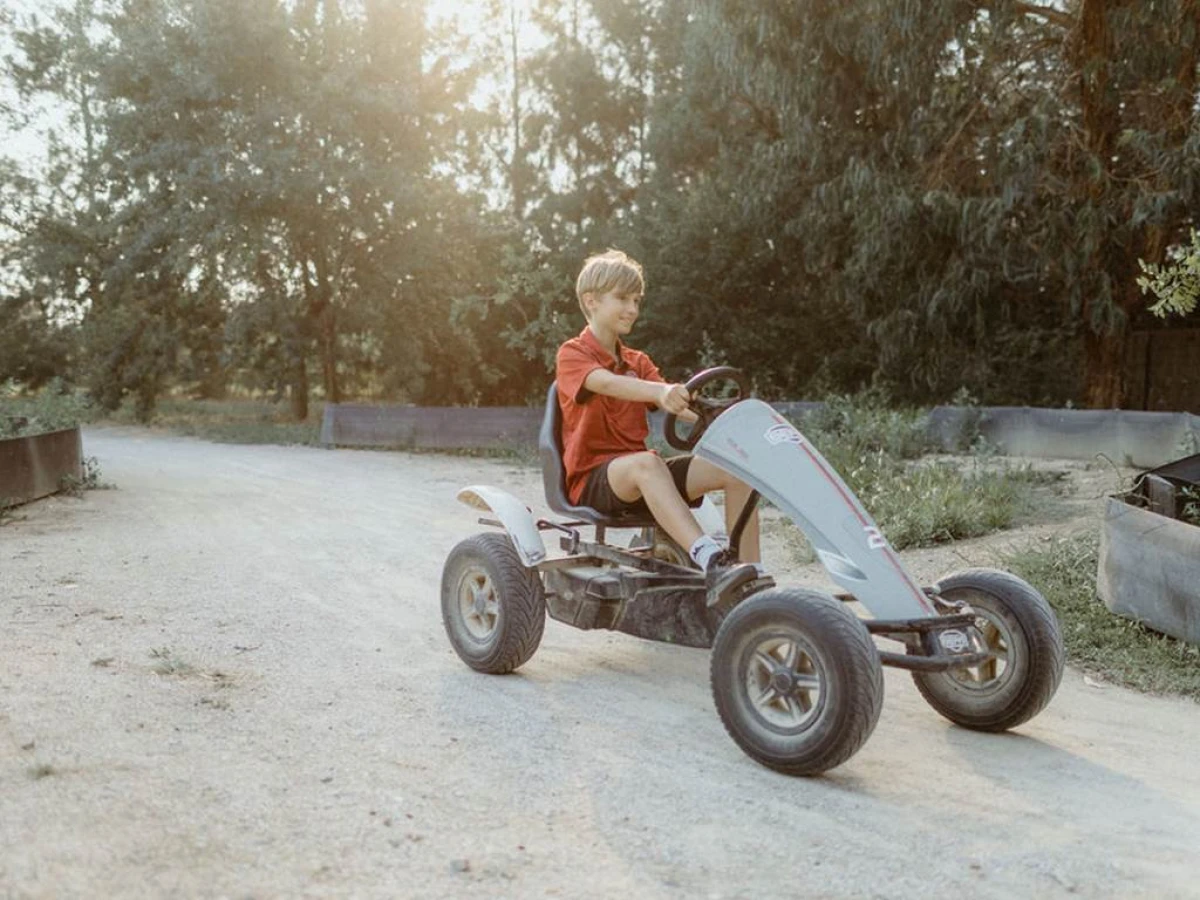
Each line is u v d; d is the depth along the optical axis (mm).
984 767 3635
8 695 4125
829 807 3234
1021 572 6500
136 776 3314
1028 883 2746
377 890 2613
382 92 22578
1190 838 3064
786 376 22391
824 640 3281
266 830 2949
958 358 19281
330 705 4164
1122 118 16141
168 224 22875
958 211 16047
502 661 4555
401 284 24203
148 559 7453
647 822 3092
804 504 3688
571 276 22766
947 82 16562
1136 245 16422
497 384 26422
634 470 4109
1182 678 4695
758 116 22562
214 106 22797
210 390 33750
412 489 12914
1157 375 20984
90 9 29266
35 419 12516
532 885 2670
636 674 4738
